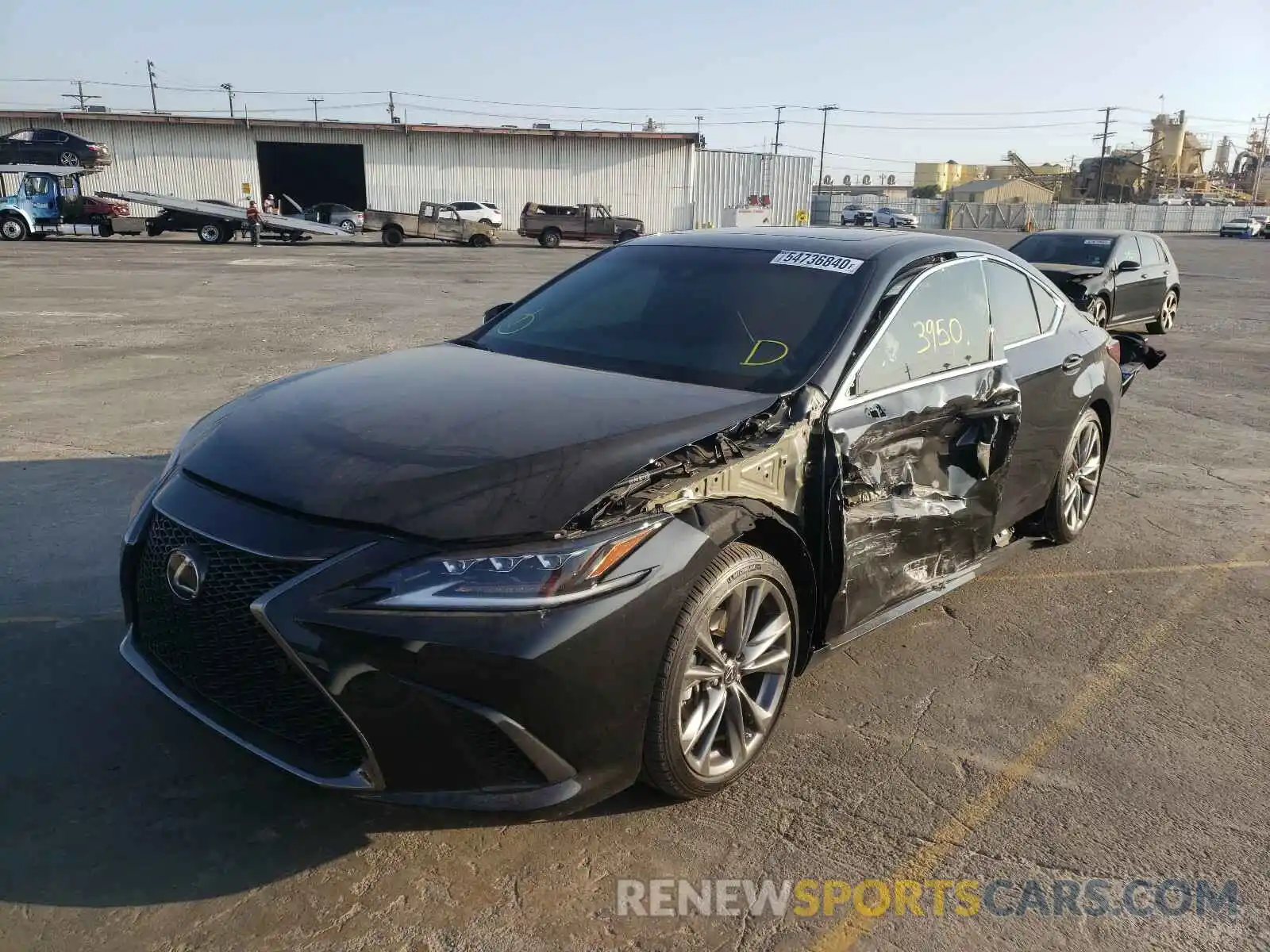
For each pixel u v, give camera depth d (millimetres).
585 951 2355
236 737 2529
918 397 3510
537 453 2643
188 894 2473
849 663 3893
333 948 2328
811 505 3131
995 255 4402
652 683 2596
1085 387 4820
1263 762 3283
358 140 47906
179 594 2553
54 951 2270
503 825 2795
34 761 2979
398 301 16312
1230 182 116438
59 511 5188
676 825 2840
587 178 50375
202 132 46781
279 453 2729
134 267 22844
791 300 3625
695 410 3002
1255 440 7898
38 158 35625
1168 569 5023
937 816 2928
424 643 2289
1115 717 3541
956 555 3861
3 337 11320
